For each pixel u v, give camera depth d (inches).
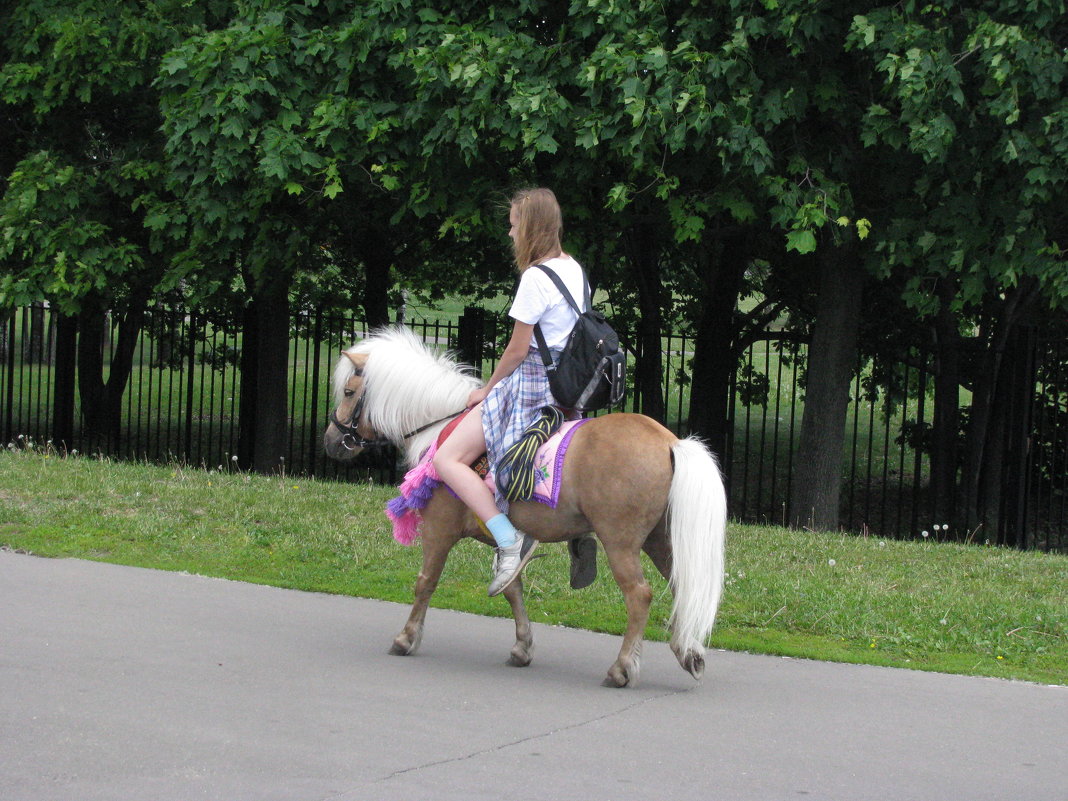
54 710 188.7
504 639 254.5
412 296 816.3
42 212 466.6
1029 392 453.1
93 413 692.1
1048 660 242.4
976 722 198.7
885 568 322.7
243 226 432.1
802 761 176.9
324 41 406.9
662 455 206.2
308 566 312.0
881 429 971.9
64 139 510.9
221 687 206.5
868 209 399.5
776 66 364.8
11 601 260.5
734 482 677.3
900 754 181.2
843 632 259.6
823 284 438.6
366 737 182.5
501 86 372.2
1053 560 344.5
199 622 252.5
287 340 544.7
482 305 680.4
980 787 167.6
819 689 218.2
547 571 309.1
